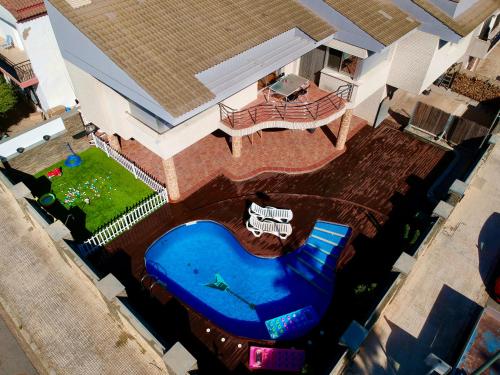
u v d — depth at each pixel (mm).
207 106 16203
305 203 21609
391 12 21281
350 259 19000
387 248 19500
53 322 17141
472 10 22609
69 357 16125
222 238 20234
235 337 16203
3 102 25062
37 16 23625
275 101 22797
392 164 24125
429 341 16594
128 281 18000
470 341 15898
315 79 24250
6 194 22406
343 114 23000
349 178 23125
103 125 21516
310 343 16078
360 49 20438
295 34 20312
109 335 16734
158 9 18141
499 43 36531
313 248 19641
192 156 24125
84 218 20641
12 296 18031
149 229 20188
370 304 16938
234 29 18562
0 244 20078
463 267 19219
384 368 15750
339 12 19906
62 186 22438
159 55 16438
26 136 22219
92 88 19516
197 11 18750
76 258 16969
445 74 30391
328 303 17594
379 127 26938
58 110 28062
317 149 24781
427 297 18047
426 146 25531
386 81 24781
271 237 19922
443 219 19062
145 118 18641
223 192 22109
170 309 17031
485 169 24219
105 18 16953
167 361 13453
